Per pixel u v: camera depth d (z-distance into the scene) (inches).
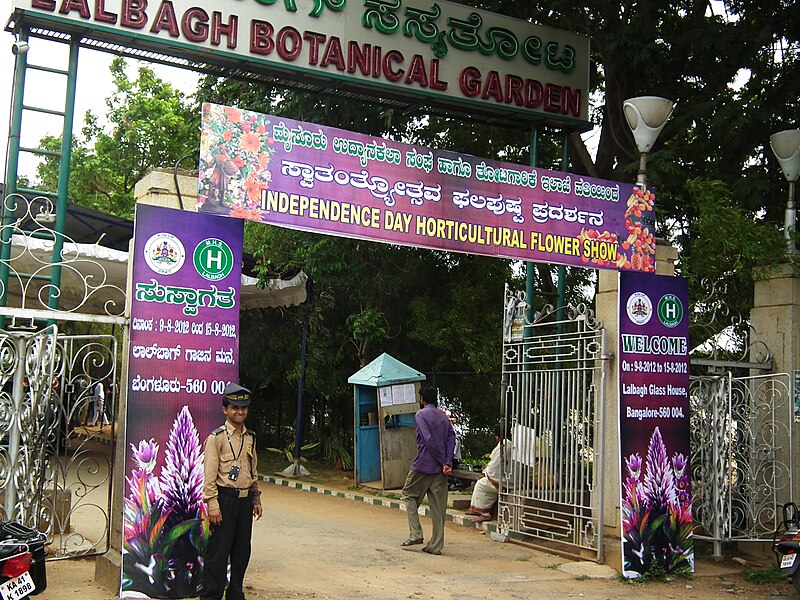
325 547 356.2
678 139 525.7
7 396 269.1
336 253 565.6
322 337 622.5
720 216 369.4
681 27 515.8
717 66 506.6
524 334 388.2
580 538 344.5
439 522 352.2
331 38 405.7
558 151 599.8
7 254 313.1
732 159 482.0
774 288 377.4
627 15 521.0
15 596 195.8
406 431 544.7
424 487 361.1
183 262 262.8
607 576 319.0
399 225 299.6
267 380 684.7
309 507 479.5
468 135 585.6
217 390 263.9
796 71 491.2
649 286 340.2
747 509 366.0
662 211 457.1
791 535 294.4
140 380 253.8
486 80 443.5
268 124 277.0
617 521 330.6
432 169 307.9
